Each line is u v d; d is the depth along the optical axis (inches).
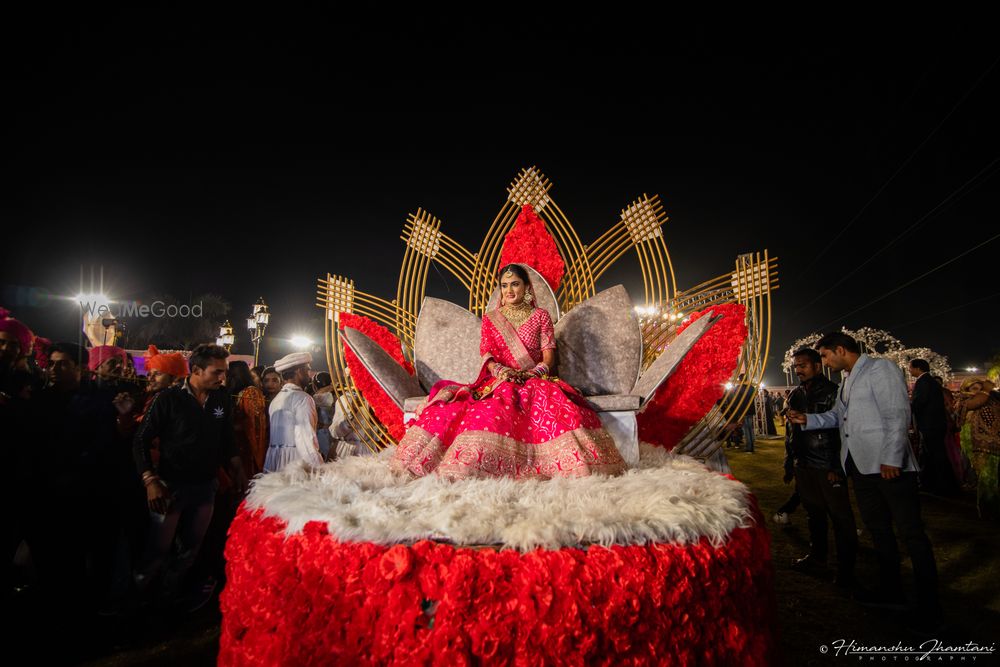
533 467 91.4
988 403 230.1
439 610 57.2
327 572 62.6
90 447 137.3
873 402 135.1
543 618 56.5
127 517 141.4
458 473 85.5
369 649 58.9
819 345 148.5
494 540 62.5
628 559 60.3
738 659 63.9
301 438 171.3
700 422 135.1
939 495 278.4
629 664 57.4
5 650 119.3
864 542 198.8
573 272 161.3
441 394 102.5
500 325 124.0
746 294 137.8
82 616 134.3
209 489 142.2
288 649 61.6
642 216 157.2
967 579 157.0
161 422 134.7
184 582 152.6
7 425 125.7
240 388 217.3
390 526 64.1
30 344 137.9
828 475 157.8
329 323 149.9
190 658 116.4
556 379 106.8
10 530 127.6
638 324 130.7
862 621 131.4
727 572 65.6
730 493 76.2
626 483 78.9
